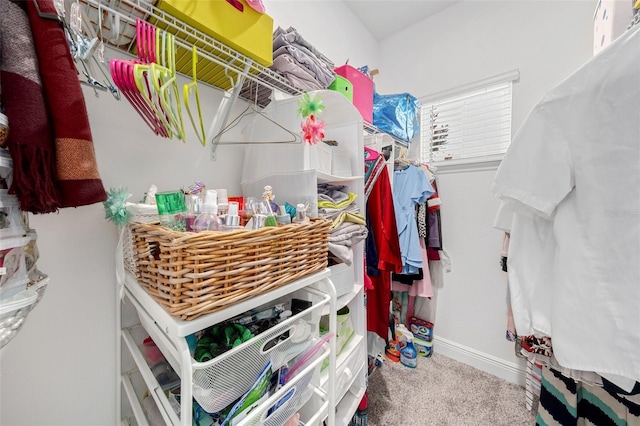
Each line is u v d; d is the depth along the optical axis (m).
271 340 0.60
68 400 0.68
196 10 0.64
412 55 2.00
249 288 0.51
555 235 0.77
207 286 0.44
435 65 1.89
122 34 0.65
